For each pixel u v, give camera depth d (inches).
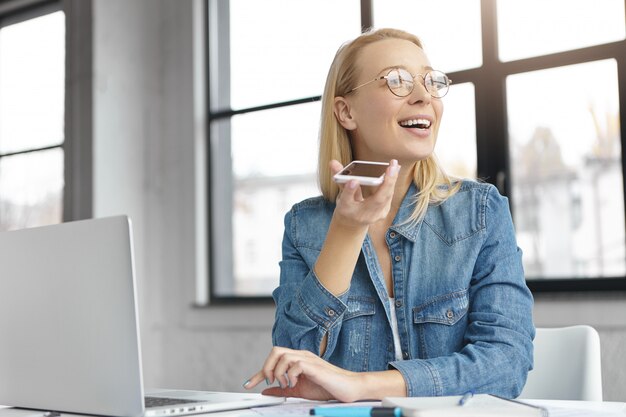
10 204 148.8
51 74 147.3
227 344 136.1
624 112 106.0
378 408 33.8
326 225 53.6
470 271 49.8
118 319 37.3
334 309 45.1
